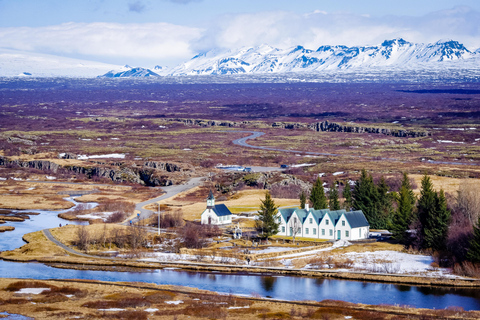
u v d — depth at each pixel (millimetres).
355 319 191375
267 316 194125
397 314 196500
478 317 193000
